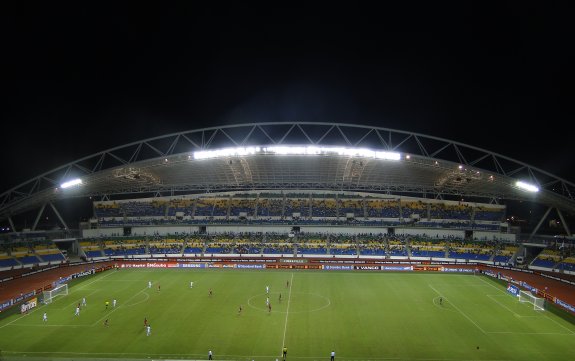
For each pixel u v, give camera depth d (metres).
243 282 84.56
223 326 58.16
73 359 47.06
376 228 115.19
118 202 122.88
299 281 85.50
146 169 98.75
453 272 95.75
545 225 140.25
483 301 71.25
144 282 84.56
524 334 55.66
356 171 104.44
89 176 96.44
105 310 65.31
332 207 121.00
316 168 103.56
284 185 121.06
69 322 59.75
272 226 116.38
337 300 71.12
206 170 104.75
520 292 72.69
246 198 124.00
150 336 54.38
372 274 93.00
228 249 110.88
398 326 58.41
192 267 100.06
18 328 57.31
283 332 55.94
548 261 98.12
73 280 86.25
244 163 100.31
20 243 104.69
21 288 78.50
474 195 116.88
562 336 55.06
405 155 90.31
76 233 115.94
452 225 114.69
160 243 113.56
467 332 56.25
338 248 110.31
